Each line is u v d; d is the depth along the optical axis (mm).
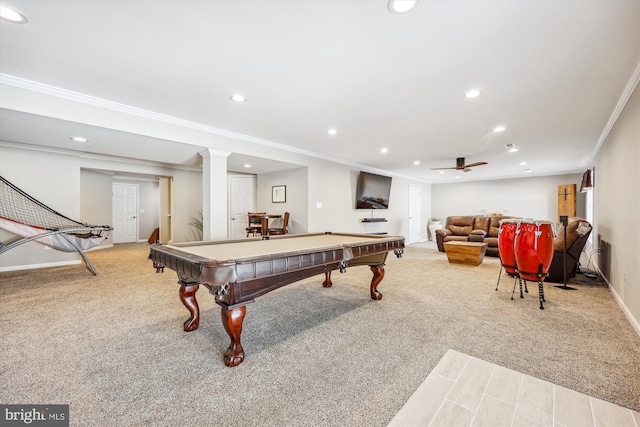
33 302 2840
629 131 2516
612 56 2008
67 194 4699
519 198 8156
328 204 5734
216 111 3139
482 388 1496
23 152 4305
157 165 6602
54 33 1758
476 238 6203
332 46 1909
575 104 2885
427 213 9539
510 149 4902
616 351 1864
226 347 1944
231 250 2223
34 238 3475
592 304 2805
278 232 5340
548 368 1675
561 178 7523
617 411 1324
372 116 3281
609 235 3393
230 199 6438
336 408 1345
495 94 2668
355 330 2215
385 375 1611
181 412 1312
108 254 5910
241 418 1276
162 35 1785
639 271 2160
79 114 2717
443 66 2168
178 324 2328
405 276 4078
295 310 2664
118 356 1806
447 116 3262
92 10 1546
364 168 6684
